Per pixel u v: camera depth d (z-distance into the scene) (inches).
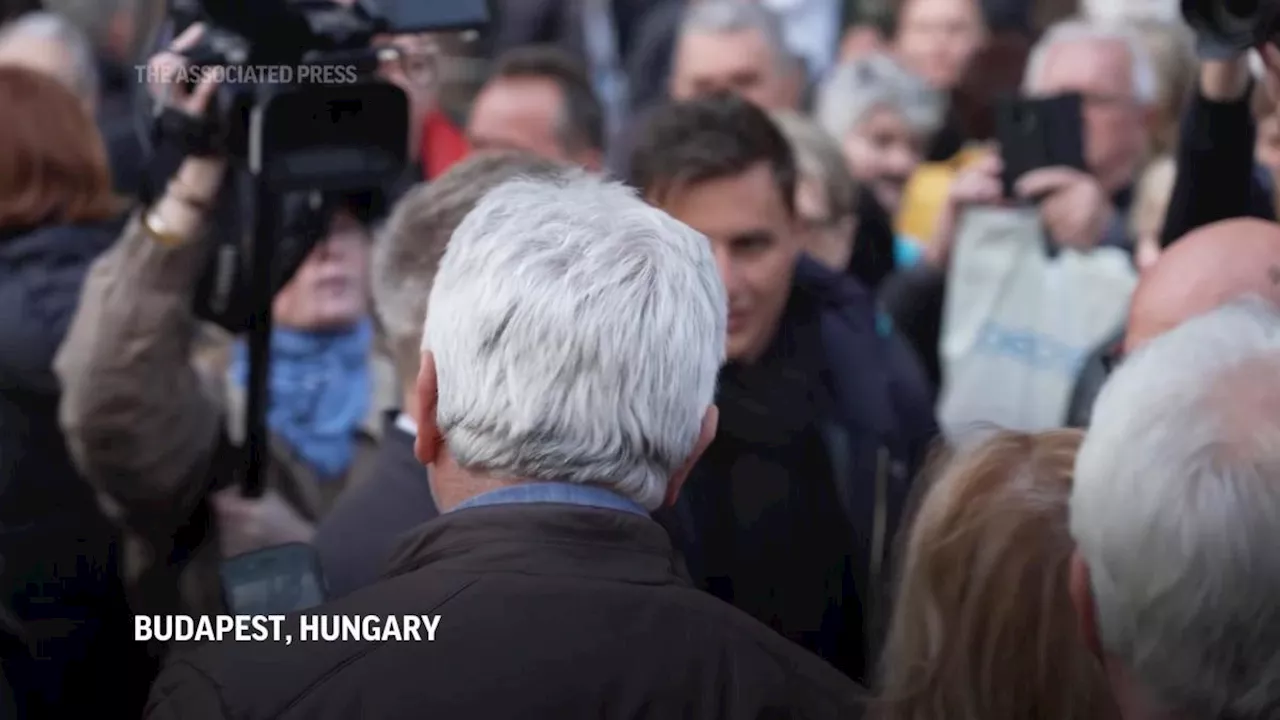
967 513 48.4
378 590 48.3
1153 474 37.5
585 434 48.4
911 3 178.7
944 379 109.5
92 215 87.4
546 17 207.2
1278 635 36.4
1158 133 127.9
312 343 94.9
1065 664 46.3
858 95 140.3
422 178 120.1
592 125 122.4
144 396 73.1
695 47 142.3
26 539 78.9
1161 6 150.4
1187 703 37.8
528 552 48.1
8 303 81.9
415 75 77.2
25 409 81.0
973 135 156.1
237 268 73.1
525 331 48.2
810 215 107.3
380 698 45.7
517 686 45.9
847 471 84.9
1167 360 39.2
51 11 169.6
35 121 86.0
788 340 87.5
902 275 115.0
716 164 80.2
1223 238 65.4
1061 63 116.8
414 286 67.1
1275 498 36.4
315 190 69.4
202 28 69.6
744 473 79.8
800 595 79.6
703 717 46.9
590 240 49.7
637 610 47.8
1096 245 106.0
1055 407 104.0
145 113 73.0
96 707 79.9
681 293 50.1
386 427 71.0
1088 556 39.3
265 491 79.0
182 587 77.3
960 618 47.5
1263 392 37.9
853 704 49.3
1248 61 77.4
